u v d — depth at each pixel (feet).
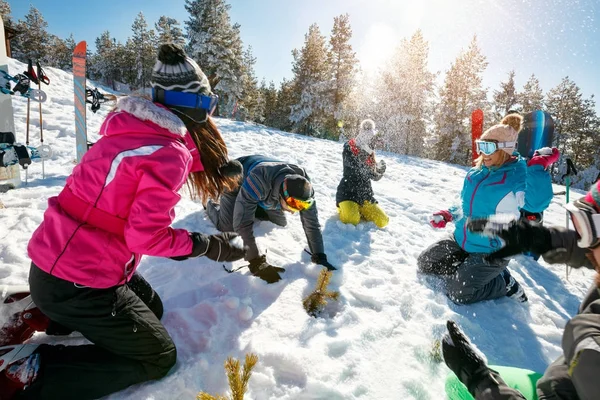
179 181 4.62
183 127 4.79
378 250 11.78
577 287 11.37
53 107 24.84
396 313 8.23
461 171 34.22
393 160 34.96
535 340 8.21
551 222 19.39
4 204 10.90
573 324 3.81
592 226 3.27
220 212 10.66
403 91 68.69
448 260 9.57
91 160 4.63
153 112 4.58
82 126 13.34
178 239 4.85
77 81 13.02
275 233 11.64
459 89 72.49
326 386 5.79
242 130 37.55
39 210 10.79
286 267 9.42
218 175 5.49
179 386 5.55
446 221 10.02
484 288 9.22
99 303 4.93
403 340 7.35
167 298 7.77
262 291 8.28
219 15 91.30
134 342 5.13
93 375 4.92
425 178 26.99
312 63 94.73
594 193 3.43
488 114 69.67
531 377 5.35
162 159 4.51
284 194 8.84
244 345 6.53
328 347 6.75
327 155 29.14
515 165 8.54
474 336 8.03
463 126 73.92
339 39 90.79
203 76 5.15
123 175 4.50
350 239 12.45
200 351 6.41
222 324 6.95
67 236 4.70
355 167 13.91
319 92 93.20
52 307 4.85
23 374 4.56
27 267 8.00
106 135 4.77
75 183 4.69
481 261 8.79
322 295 7.92
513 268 12.13
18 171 12.46
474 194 8.75
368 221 14.21
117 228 4.80
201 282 8.46
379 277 9.75
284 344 6.79
